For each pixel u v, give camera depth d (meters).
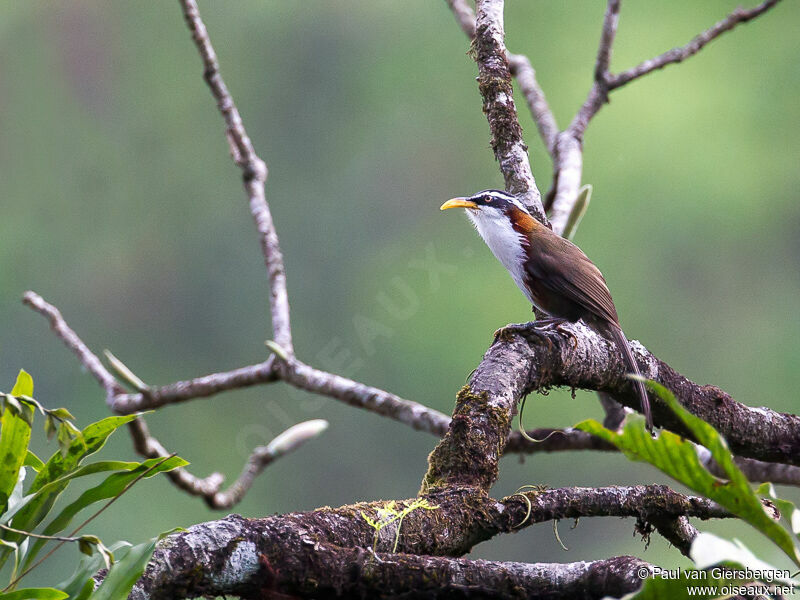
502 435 3.81
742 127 16.34
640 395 4.48
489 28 5.52
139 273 16.59
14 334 16.19
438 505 3.29
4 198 16.56
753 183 16.20
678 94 16.50
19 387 2.74
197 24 6.29
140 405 6.27
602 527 11.80
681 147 16.31
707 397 4.68
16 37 16.73
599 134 16.39
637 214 16.20
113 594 2.48
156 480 13.80
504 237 5.84
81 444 2.77
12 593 2.48
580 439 6.14
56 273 16.23
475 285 16.05
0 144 16.52
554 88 16.53
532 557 11.91
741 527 10.09
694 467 2.46
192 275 16.61
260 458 6.20
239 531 2.79
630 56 16.50
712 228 16.19
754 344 15.79
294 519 2.93
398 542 3.10
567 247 5.82
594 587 2.88
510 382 4.02
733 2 16.44
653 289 16.03
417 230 16.53
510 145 5.64
